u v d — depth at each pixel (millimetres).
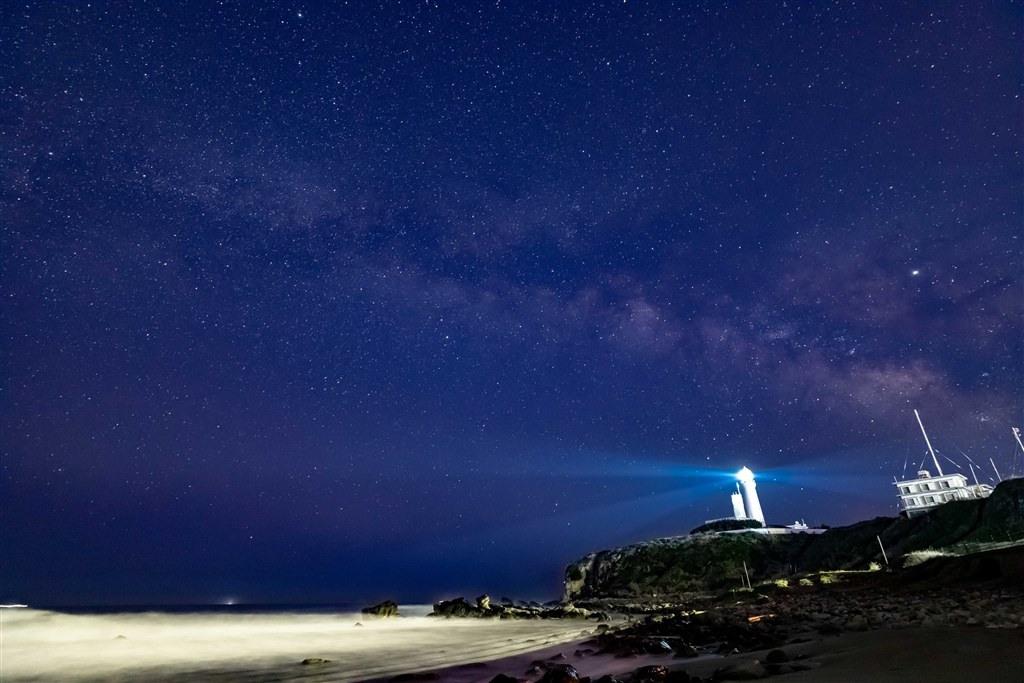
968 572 22469
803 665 7164
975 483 62094
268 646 24562
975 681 5168
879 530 49750
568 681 7512
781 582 32469
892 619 12180
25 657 20859
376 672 14344
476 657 16297
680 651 11281
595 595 63250
